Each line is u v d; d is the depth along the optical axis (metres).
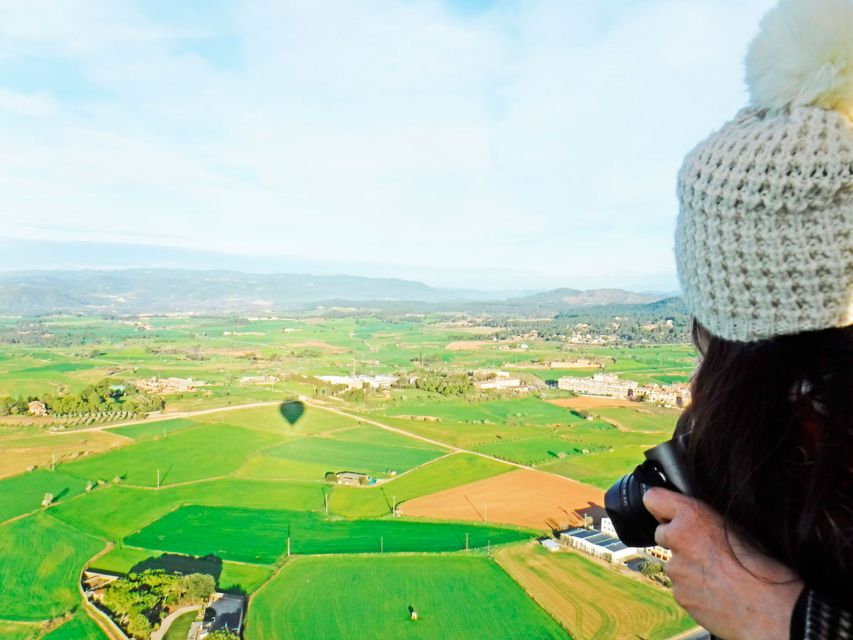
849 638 0.79
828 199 0.90
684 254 1.16
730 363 1.04
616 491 1.34
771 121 1.01
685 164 1.17
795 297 0.92
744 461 0.95
